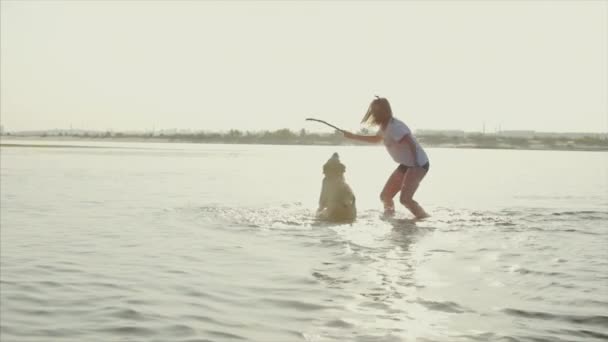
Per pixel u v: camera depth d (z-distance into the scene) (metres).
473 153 66.81
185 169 25.33
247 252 6.02
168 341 3.40
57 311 4.04
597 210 9.75
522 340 3.31
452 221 8.22
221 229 7.63
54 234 7.34
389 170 26.23
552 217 8.68
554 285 4.53
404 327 3.55
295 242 6.56
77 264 5.54
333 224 7.98
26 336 3.54
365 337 3.38
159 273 5.13
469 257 5.61
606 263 5.34
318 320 3.71
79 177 19.00
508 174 22.91
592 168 28.42
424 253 5.81
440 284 4.56
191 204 10.83
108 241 6.81
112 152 55.66
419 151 8.88
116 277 5.00
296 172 23.52
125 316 3.89
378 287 4.48
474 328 3.52
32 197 12.23
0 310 4.06
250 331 3.54
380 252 5.88
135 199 11.85
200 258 5.75
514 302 4.06
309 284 4.63
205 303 4.16
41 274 5.14
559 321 3.64
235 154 54.03
